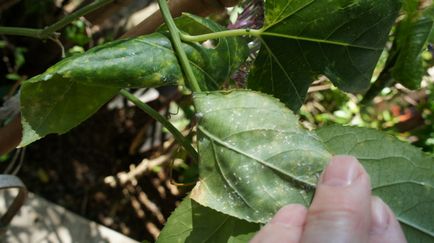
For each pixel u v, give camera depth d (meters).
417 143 0.47
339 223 0.11
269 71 0.18
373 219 0.12
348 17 0.16
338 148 0.15
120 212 0.52
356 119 0.46
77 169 0.52
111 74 0.15
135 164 0.53
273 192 0.14
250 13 0.21
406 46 0.19
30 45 0.44
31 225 0.41
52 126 0.16
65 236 0.42
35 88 0.16
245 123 0.14
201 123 0.14
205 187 0.14
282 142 0.14
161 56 0.15
